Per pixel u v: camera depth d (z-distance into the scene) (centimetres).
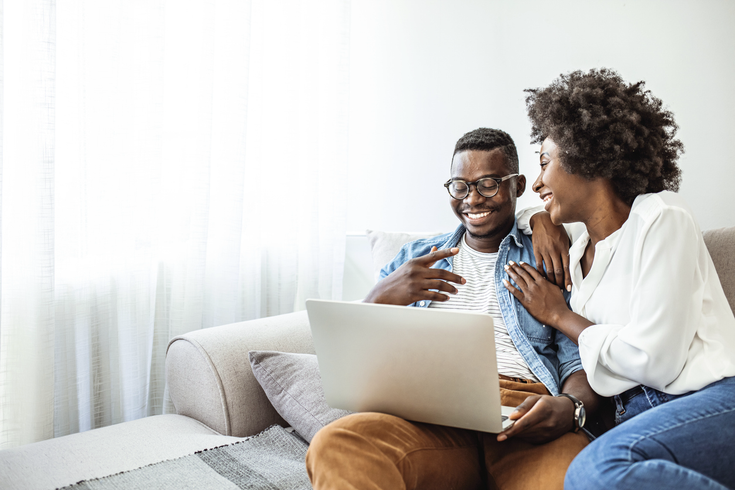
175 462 110
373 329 93
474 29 227
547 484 89
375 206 249
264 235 211
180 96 177
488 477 102
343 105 220
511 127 224
